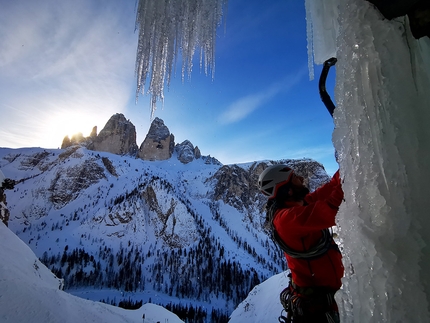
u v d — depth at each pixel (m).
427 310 0.72
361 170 0.93
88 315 8.02
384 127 0.89
